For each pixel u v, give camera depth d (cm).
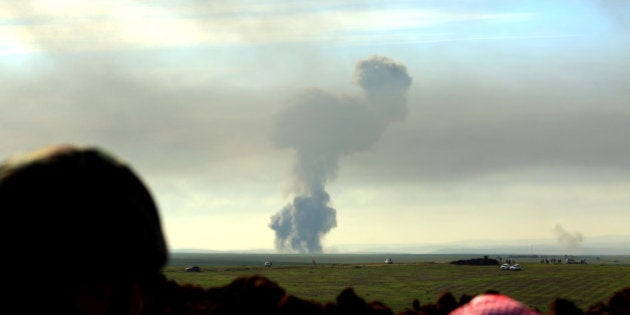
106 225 494
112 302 497
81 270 482
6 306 472
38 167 489
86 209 489
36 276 474
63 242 479
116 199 503
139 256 507
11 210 476
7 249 473
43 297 476
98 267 488
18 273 471
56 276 477
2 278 472
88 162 505
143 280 518
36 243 475
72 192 488
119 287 499
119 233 499
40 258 475
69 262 479
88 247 486
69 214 483
